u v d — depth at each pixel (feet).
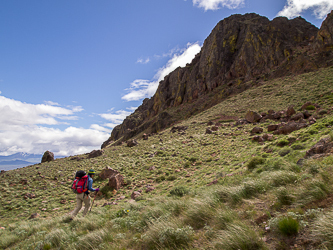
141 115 485.15
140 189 52.95
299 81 167.02
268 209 12.70
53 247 16.55
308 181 13.69
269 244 9.08
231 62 293.84
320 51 197.67
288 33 259.39
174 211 17.83
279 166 27.40
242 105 168.76
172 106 338.54
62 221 26.32
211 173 49.24
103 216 23.99
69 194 61.05
